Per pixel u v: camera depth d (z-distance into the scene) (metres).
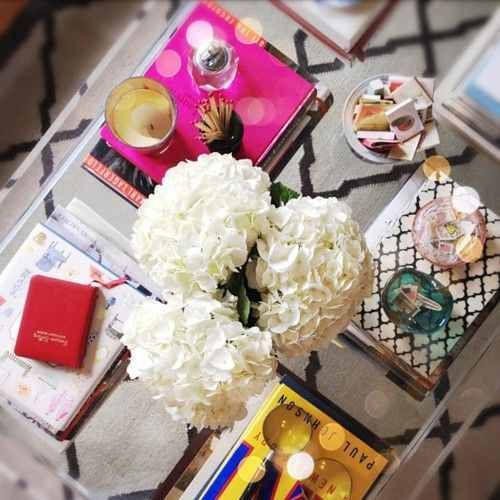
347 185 1.31
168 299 0.85
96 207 1.27
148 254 0.88
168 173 0.91
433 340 1.23
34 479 1.23
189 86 1.22
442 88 0.95
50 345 1.18
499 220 1.24
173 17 1.18
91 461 1.28
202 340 0.79
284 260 0.80
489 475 1.20
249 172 0.89
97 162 1.25
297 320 0.81
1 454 1.22
